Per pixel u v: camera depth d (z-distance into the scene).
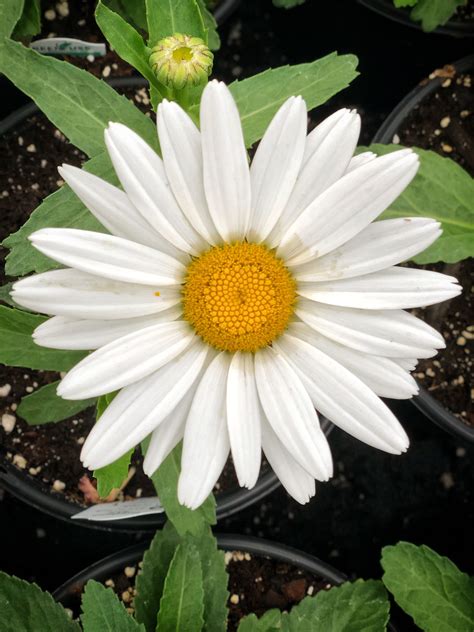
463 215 0.29
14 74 0.22
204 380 0.20
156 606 0.27
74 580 0.31
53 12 0.34
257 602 0.32
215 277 0.19
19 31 0.30
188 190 0.18
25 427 0.32
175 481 0.25
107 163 0.22
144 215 0.18
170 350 0.19
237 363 0.20
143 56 0.21
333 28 0.39
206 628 0.26
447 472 0.37
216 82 0.17
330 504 0.37
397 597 0.27
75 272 0.18
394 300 0.19
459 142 0.35
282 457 0.20
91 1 0.34
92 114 0.22
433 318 0.34
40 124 0.33
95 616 0.22
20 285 0.17
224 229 0.19
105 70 0.34
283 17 0.39
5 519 0.35
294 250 0.19
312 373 0.20
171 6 0.21
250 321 0.20
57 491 0.31
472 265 0.34
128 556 0.31
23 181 0.33
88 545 0.35
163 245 0.19
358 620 0.26
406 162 0.18
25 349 0.22
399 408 0.37
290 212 0.19
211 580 0.27
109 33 0.21
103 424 0.18
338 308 0.19
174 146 0.17
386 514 0.37
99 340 0.19
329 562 0.36
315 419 0.19
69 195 0.22
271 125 0.18
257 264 0.19
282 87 0.22
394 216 0.29
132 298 0.18
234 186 0.18
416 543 0.37
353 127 0.18
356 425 0.19
